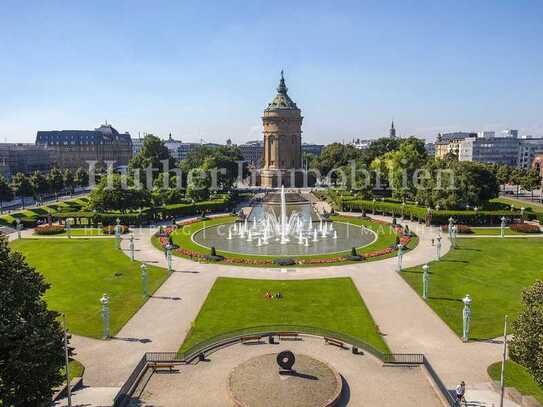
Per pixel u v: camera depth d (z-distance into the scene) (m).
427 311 51.09
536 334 31.41
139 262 72.31
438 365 39.22
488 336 44.78
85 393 34.28
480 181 114.00
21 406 27.70
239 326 47.09
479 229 98.62
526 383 36.59
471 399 33.66
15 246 85.00
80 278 63.94
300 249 81.06
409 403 32.72
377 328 46.47
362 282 61.22
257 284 60.59
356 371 37.53
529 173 154.25
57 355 30.11
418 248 80.56
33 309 29.94
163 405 32.75
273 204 152.62
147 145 174.12
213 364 38.88
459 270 66.38
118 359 40.56
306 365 37.78
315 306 52.56
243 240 89.88
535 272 65.06
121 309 52.19
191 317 49.66
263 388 34.12
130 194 109.94
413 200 130.75
